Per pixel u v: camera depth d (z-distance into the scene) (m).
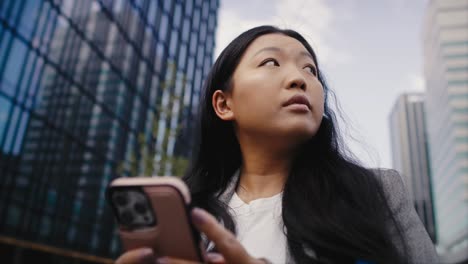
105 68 15.05
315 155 1.05
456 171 39.59
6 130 10.52
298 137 0.93
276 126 0.91
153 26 18.67
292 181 0.93
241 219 0.93
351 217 0.81
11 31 10.59
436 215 50.81
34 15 11.44
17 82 10.88
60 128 12.59
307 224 0.80
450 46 43.59
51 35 12.22
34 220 11.30
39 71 11.71
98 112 14.48
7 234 10.34
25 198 11.04
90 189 13.70
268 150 1.00
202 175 1.24
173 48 20.81
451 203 42.66
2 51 10.30
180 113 10.75
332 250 0.76
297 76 0.92
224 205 0.98
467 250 38.88
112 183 0.68
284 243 0.83
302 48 1.04
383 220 0.83
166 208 0.64
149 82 18.09
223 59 1.11
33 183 11.34
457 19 44.66
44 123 11.91
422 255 0.78
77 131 13.38
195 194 1.14
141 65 17.53
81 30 13.68
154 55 18.67
